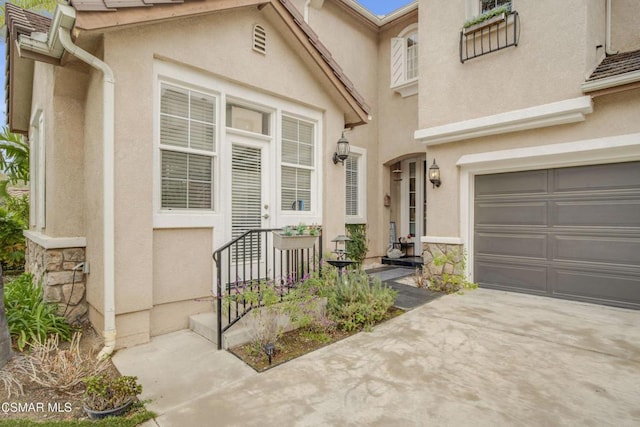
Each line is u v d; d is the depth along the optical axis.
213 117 4.36
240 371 2.98
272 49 4.85
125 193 3.48
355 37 8.52
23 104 6.11
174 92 4.03
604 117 4.65
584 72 4.67
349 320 4.00
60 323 3.71
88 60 3.25
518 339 3.63
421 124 6.41
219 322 3.45
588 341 3.56
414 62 8.45
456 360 3.15
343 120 5.93
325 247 5.55
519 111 5.15
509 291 5.70
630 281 4.63
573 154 4.90
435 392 2.59
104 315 3.34
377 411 2.36
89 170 3.88
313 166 5.61
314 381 2.78
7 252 7.29
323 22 7.78
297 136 5.39
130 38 3.53
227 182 4.48
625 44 5.29
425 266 6.41
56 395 2.57
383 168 9.01
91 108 3.79
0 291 2.91
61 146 3.99
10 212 7.86
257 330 3.40
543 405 2.41
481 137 5.77
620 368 2.96
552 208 5.27
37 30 3.72
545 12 4.99
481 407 2.39
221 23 4.29
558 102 4.81
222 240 4.36
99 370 2.75
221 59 4.29
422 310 4.74
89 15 3.08
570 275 5.12
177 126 4.04
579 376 2.82
